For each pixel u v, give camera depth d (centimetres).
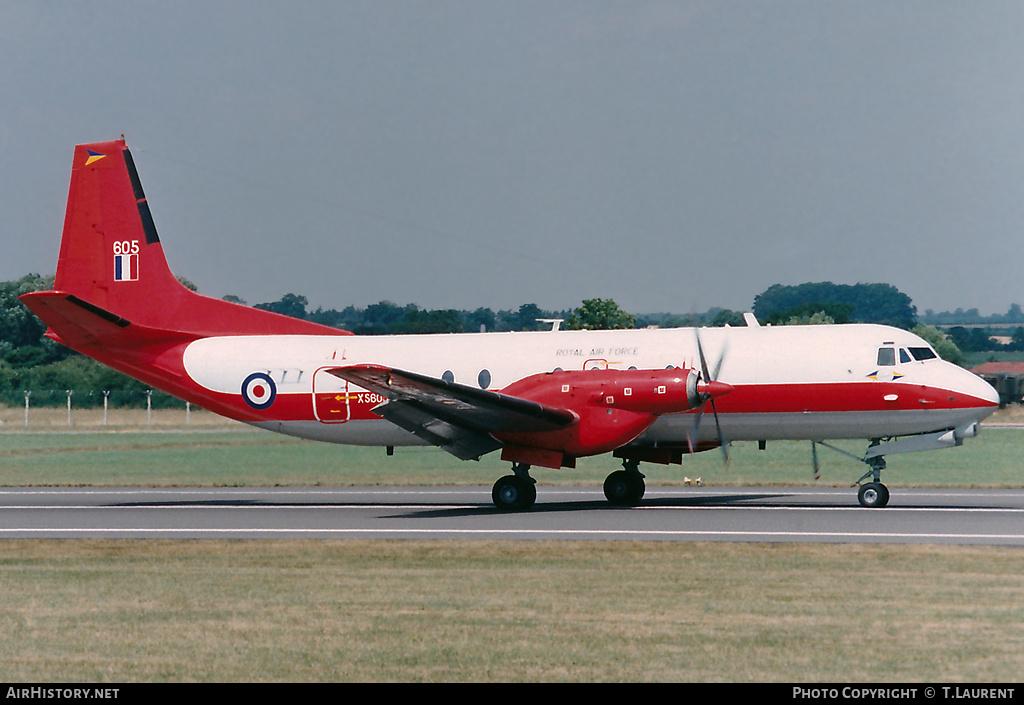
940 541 6022
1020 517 7069
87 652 4000
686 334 8262
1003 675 3625
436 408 7594
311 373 8925
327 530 6850
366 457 14088
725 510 7700
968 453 14000
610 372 7756
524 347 8506
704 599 4706
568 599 4738
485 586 5038
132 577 5388
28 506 8650
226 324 9394
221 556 5975
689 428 8012
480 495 9469
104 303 9488
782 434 8112
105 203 9512
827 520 6981
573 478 11262
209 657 3922
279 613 4547
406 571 5441
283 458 13975
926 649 3916
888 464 12638
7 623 4419
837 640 4041
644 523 6944
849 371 7844
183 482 11119
